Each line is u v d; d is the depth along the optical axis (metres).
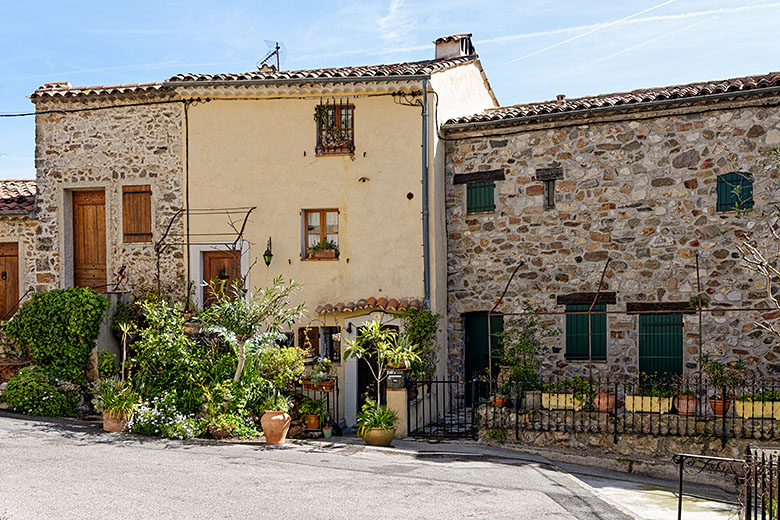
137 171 15.27
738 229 12.99
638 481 10.67
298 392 13.54
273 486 8.44
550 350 14.20
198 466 9.29
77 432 11.09
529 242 14.46
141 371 12.58
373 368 14.31
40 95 15.30
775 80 12.51
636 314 13.63
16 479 8.20
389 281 14.41
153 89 14.97
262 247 14.93
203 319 11.98
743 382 11.87
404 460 10.44
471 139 14.95
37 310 13.49
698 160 13.27
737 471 10.70
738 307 12.93
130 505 7.42
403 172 14.40
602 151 13.93
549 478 9.62
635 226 13.70
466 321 15.21
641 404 11.58
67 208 15.54
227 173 15.04
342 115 14.77
